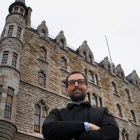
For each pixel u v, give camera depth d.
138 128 30.41
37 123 18.95
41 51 25.23
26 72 21.31
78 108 3.67
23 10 25.88
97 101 27.14
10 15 23.98
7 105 16.30
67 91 4.57
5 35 21.86
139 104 35.03
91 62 31.67
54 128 3.00
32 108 19.16
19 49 21.02
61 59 26.98
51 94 21.88
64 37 29.92
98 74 30.77
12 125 15.27
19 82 19.55
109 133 3.00
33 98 19.89
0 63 19.02
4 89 16.62
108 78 32.16
